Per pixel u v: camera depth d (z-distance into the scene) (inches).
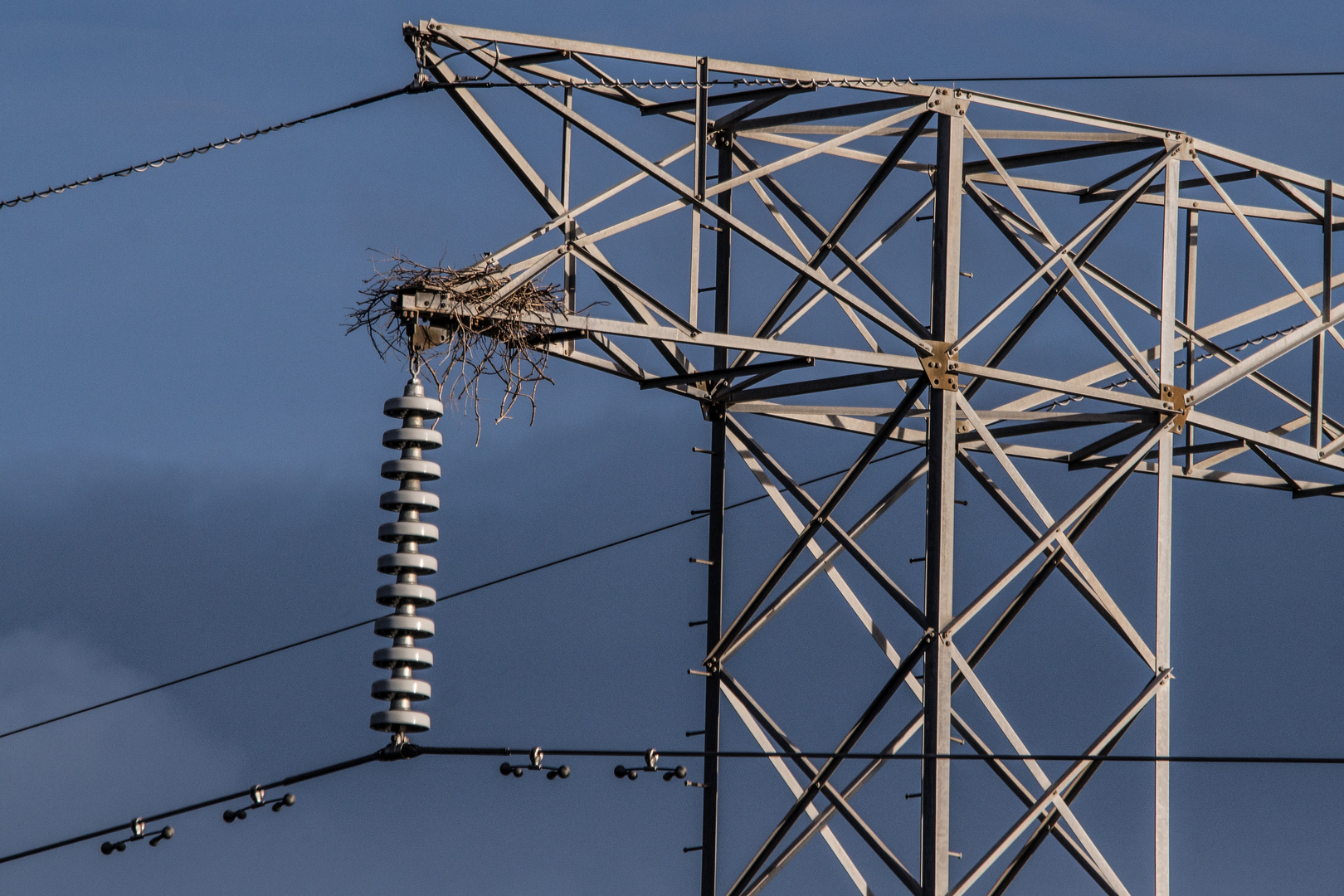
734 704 1956.2
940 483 1838.1
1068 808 1866.4
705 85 1811.0
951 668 1834.4
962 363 1856.5
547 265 1753.2
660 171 1790.1
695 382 1967.3
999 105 1914.4
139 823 1631.4
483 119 1788.9
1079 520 1947.6
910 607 1839.3
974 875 1807.3
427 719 1630.2
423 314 1701.5
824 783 1866.4
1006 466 1892.2
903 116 1891.0
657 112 1953.7
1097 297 1968.5
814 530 1927.9
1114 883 1859.0
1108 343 1989.4
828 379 1923.0
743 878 1894.7
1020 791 1868.8
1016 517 1957.4
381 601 1638.8
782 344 1798.7
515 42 1775.3
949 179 1883.6
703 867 1948.8
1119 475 1946.4
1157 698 1924.2
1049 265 1930.4
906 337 1844.2
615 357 1913.1
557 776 1615.4
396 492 1654.8
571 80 1846.7
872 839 1839.3
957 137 1891.0
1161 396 1989.4
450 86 1755.7
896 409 1877.5
